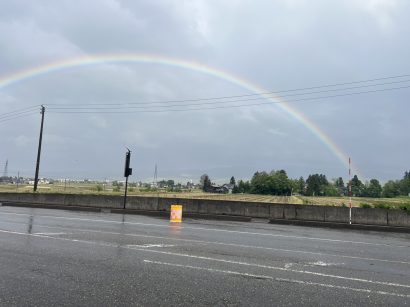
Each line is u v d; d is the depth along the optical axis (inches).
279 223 941.2
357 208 930.7
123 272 328.8
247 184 5900.6
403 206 963.3
